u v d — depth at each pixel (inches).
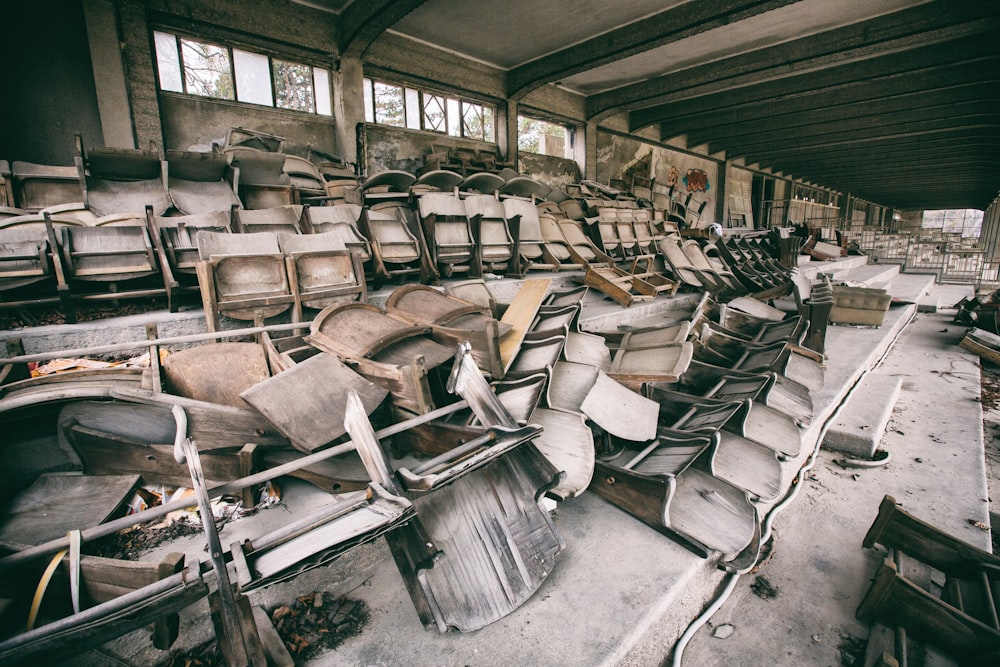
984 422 200.8
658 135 725.9
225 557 57.5
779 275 358.9
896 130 703.1
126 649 64.6
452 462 80.5
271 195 199.2
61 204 154.0
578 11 387.2
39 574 64.9
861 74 496.1
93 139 277.9
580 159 623.8
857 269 613.3
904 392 222.8
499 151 530.6
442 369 123.1
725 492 105.7
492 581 73.2
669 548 88.6
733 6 353.7
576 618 71.6
